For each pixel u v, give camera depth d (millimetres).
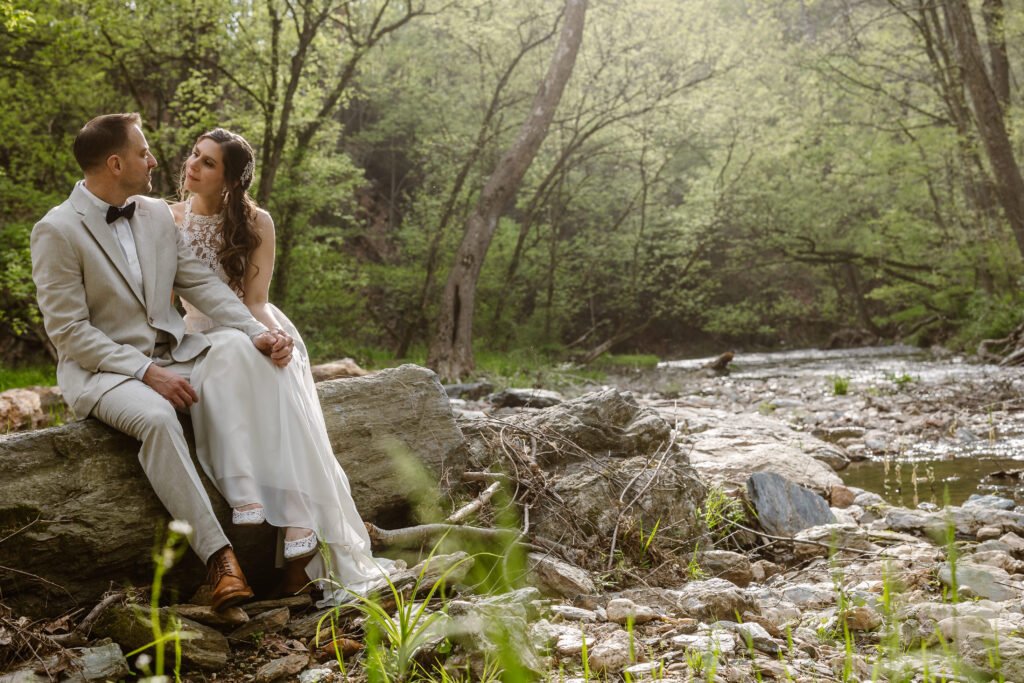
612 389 4785
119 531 2834
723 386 13172
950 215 21141
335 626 2820
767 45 20922
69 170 13070
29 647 2518
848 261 24688
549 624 2840
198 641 2658
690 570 3682
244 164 3355
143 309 3090
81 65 13555
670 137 21547
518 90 20734
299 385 3166
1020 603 3029
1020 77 25375
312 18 15055
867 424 8234
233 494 2896
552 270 22594
